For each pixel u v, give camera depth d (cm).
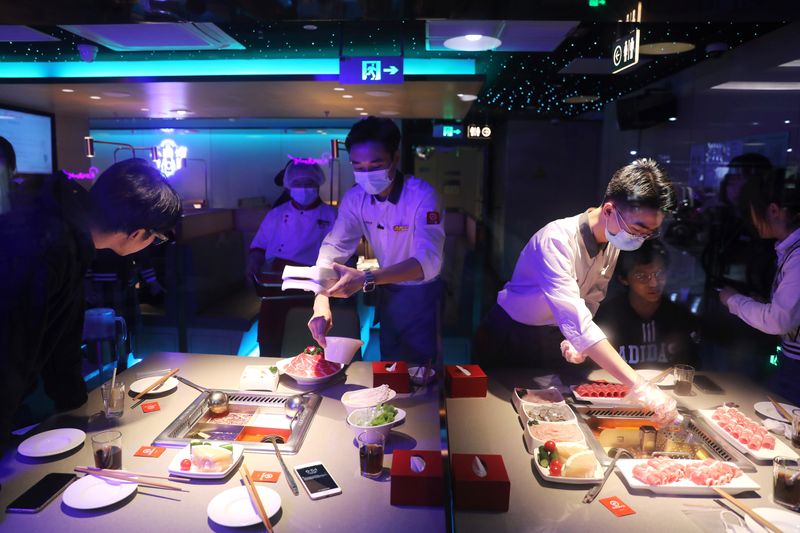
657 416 150
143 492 124
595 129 395
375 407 157
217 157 754
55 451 138
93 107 462
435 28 207
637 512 117
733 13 165
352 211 242
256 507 116
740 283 310
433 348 243
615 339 240
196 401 170
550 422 149
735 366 306
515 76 355
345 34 305
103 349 264
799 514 114
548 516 116
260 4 151
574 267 182
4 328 118
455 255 427
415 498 121
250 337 437
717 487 123
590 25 208
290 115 524
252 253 365
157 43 281
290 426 159
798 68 258
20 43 340
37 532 110
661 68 334
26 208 124
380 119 212
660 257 231
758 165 268
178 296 414
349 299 296
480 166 423
